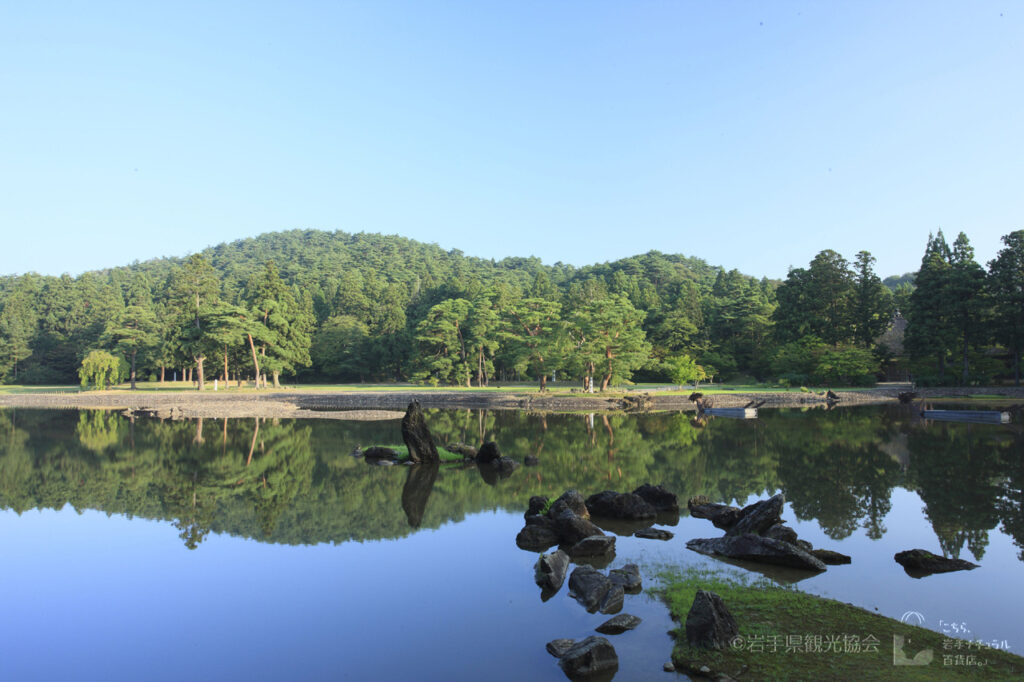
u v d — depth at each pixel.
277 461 30.06
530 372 102.12
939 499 20.30
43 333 110.81
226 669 9.76
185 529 18.25
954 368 67.75
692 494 21.67
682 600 11.48
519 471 26.75
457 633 10.78
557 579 12.98
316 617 11.71
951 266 67.00
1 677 9.64
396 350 101.25
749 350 94.62
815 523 17.48
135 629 11.39
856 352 71.50
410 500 21.55
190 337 77.94
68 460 30.66
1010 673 8.57
